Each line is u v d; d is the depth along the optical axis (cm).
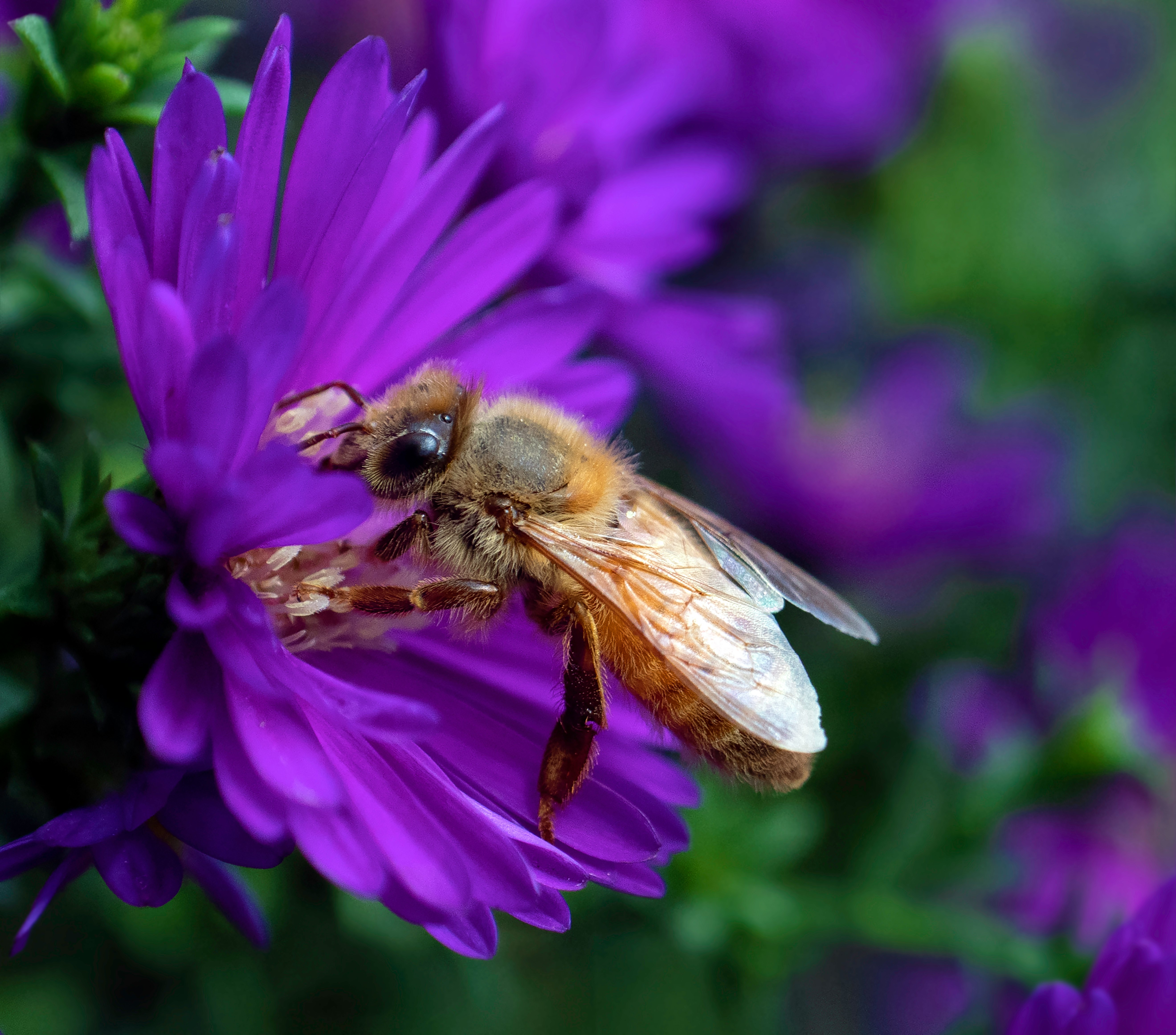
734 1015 9
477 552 8
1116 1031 8
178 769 7
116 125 7
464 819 7
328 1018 9
